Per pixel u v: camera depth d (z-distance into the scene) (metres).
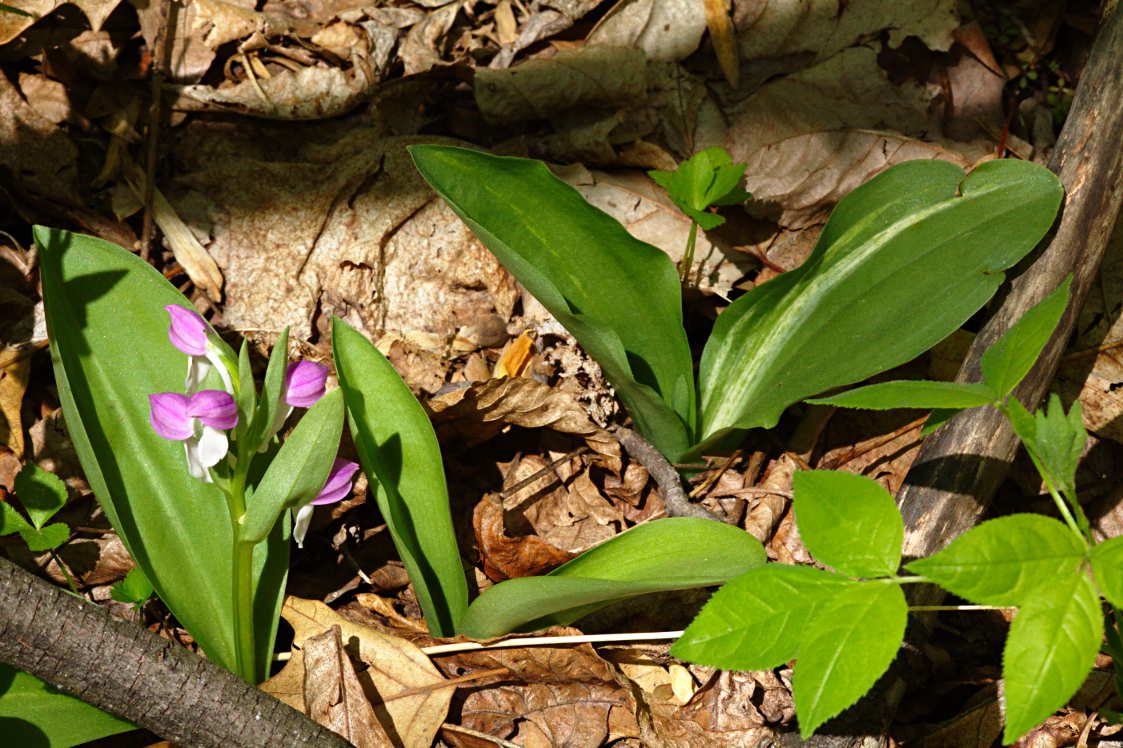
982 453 1.16
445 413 1.20
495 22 1.34
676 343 1.20
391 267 1.26
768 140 1.30
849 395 1.08
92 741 1.11
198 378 1.08
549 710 1.13
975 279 1.17
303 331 1.25
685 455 1.21
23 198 1.25
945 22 1.32
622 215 1.28
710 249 1.27
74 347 1.13
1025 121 1.32
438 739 1.13
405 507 1.14
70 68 1.28
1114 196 1.18
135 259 1.14
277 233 1.27
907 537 1.16
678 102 1.31
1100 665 1.17
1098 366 1.23
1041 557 1.02
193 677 1.08
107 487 1.10
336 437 1.07
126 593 1.12
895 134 1.29
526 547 1.17
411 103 1.31
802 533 1.04
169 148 1.28
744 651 1.04
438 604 1.14
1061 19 1.34
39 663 1.07
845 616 1.03
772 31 1.32
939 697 1.17
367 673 1.13
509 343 1.25
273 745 1.08
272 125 1.29
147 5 1.30
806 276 1.20
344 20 1.32
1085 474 1.22
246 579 1.10
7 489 1.18
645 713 1.14
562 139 1.30
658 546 1.13
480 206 1.19
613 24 1.32
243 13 1.31
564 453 1.22
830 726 1.13
